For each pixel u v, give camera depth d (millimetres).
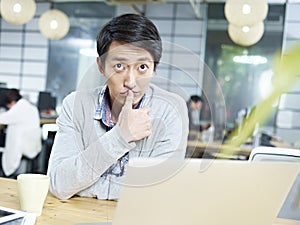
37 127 3939
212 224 697
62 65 6715
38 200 925
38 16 6785
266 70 5895
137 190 654
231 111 5934
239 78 6027
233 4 3229
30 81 6844
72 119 973
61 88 6723
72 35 6676
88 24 6676
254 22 3223
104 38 827
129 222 669
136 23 826
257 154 1117
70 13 6715
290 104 5285
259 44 5934
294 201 1106
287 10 5840
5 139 4008
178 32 6379
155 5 6449
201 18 6270
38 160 3977
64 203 1025
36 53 6809
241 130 3873
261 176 684
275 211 716
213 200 681
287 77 2541
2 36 6953
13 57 6910
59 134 1063
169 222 679
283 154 1097
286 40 5859
